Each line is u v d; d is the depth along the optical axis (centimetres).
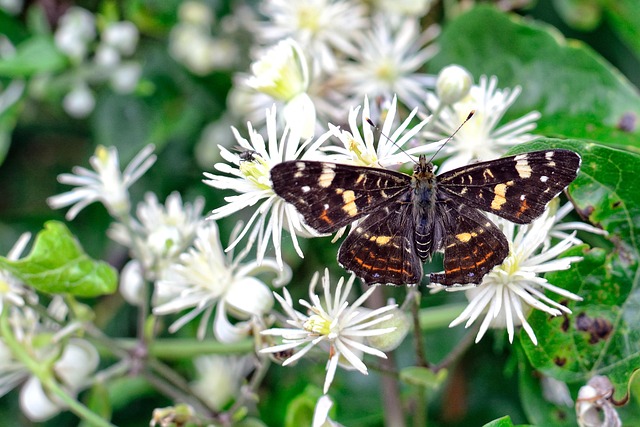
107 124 33
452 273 26
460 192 26
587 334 26
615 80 29
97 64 33
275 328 27
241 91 32
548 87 29
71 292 28
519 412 31
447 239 26
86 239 34
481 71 30
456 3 32
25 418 33
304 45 30
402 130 26
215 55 33
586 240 28
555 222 27
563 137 29
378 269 26
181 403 29
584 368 26
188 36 33
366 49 30
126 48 34
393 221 26
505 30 30
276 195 26
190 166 33
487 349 31
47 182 35
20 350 28
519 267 26
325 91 30
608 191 26
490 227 26
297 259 31
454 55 30
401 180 26
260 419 32
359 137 26
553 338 26
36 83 33
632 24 31
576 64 29
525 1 32
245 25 33
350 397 31
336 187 26
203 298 27
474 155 27
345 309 26
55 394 28
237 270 28
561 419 27
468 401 32
